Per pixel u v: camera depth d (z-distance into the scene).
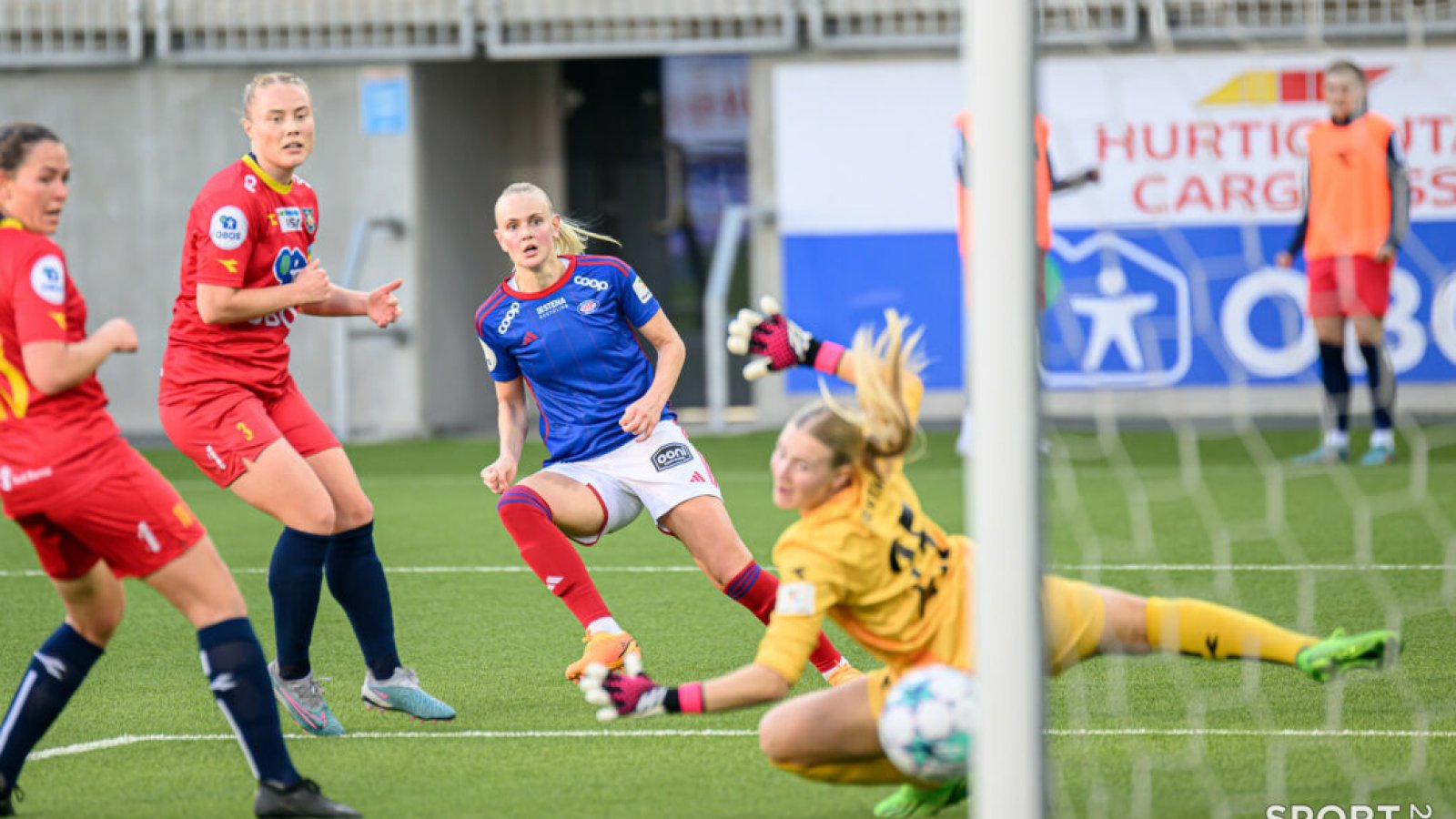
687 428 49.91
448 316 52.81
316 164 49.94
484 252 56.75
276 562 16.78
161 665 20.52
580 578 18.22
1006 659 10.73
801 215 47.91
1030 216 10.69
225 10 49.72
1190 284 46.00
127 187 50.50
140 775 15.44
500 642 21.83
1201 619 13.77
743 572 18.47
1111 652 13.99
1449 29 44.16
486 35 49.22
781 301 48.28
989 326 10.72
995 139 10.66
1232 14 45.28
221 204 16.39
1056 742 16.12
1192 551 28.06
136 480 13.52
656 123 57.03
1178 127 45.59
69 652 14.24
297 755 16.17
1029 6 10.62
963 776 13.01
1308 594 24.05
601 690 12.44
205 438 16.69
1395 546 28.19
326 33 50.50
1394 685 18.31
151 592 25.92
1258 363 46.09
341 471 17.31
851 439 12.76
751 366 14.35
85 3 49.84
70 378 12.99
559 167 57.81
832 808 14.14
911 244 47.66
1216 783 14.68
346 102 49.72
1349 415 38.69
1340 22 44.97
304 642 16.86
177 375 16.84
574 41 48.94
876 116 47.53
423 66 50.38
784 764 13.30
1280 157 45.47
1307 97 45.25
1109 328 46.34
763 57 48.22
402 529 32.34
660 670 19.94
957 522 31.47
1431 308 45.22
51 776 15.41
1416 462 38.50
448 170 52.69
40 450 13.22
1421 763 15.27
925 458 41.72
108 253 50.66
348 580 17.28
